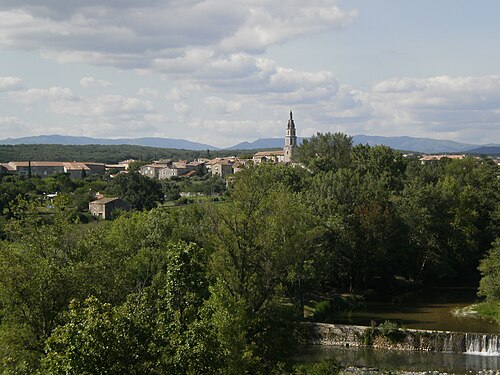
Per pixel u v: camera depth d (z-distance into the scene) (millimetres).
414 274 90375
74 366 17812
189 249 24109
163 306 23484
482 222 95312
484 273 70500
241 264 44000
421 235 86000
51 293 29125
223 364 23234
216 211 47531
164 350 20766
